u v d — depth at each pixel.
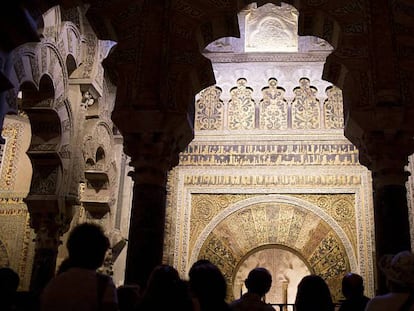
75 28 7.98
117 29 6.15
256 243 9.59
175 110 5.64
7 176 11.28
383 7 5.84
